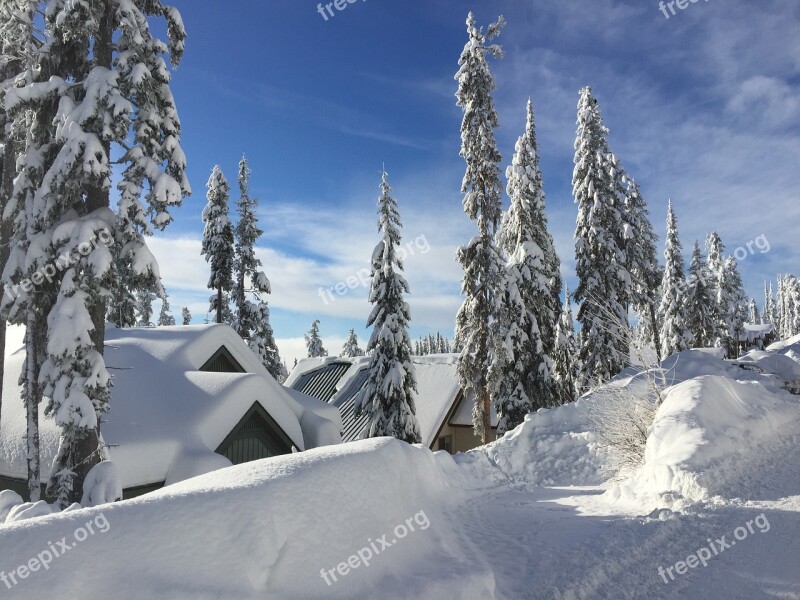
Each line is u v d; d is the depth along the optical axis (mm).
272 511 4824
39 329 12820
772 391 16922
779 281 90000
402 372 22562
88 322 10906
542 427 15578
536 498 10805
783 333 85938
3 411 17328
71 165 10836
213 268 34469
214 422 16641
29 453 12539
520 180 24906
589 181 27984
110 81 11180
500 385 23031
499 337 21984
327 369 39312
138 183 11891
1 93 14500
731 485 8570
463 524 8070
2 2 14094
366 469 6488
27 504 8055
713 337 47375
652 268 32781
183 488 5066
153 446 14836
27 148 13109
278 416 19250
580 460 13711
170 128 12508
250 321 34375
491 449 14984
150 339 21078
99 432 11500
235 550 4332
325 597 4480
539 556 6562
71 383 11023
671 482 8930
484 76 22109
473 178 22453
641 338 15242
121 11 11789
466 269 22875
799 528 6496
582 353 27984
